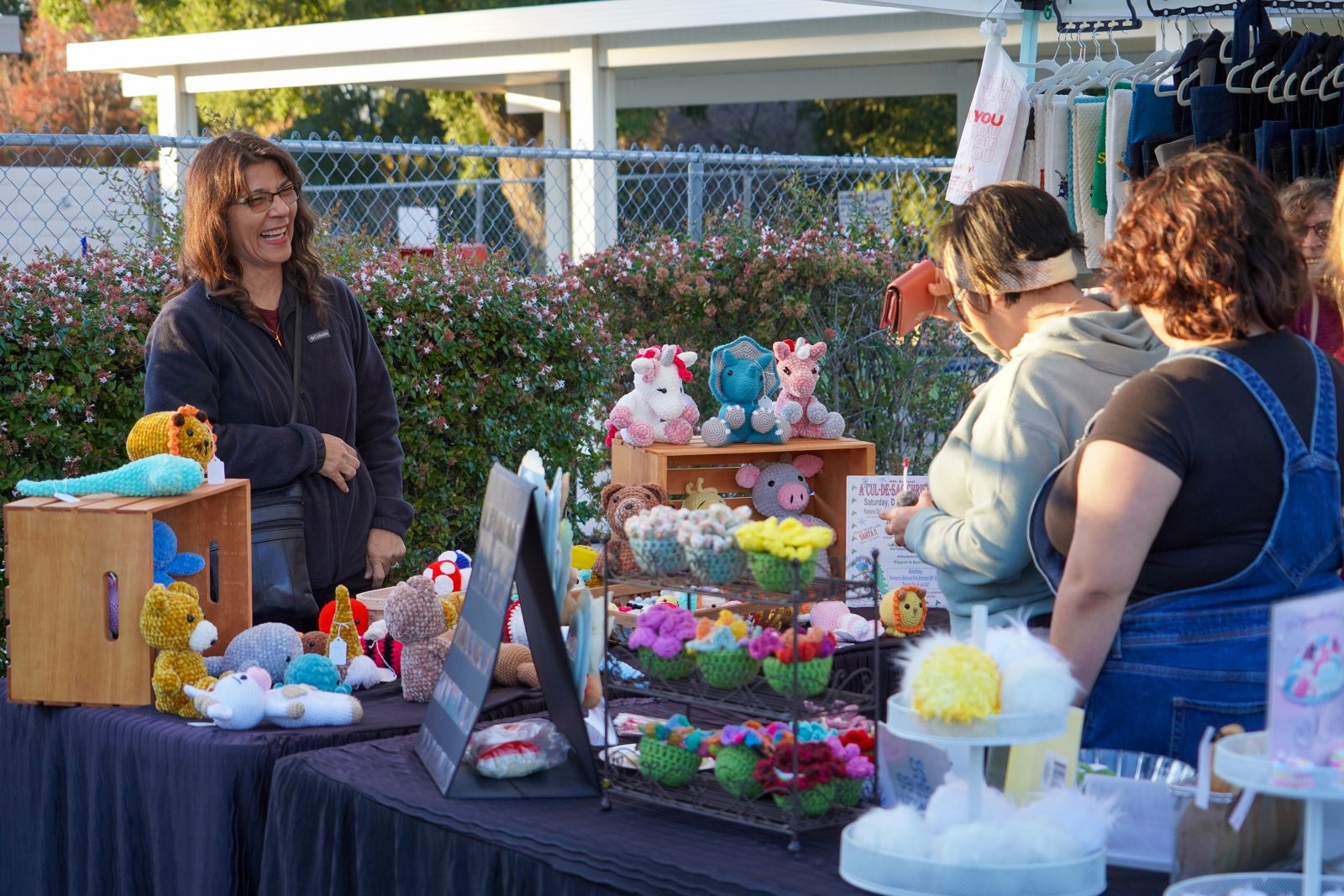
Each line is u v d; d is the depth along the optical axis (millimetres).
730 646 1759
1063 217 2131
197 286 3053
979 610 1523
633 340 6023
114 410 4516
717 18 9156
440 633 2463
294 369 3102
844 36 9336
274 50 10938
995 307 2176
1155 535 1663
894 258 6723
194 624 2357
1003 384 2051
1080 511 1683
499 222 14594
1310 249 2863
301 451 2971
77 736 2422
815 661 1714
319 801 2033
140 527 2389
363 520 3189
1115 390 1726
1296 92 3336
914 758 1716
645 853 1676
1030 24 4062
